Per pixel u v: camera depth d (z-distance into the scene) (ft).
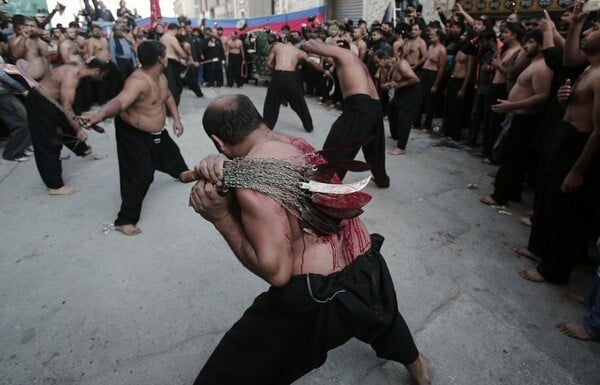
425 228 11.12
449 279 8.91
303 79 32.27
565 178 7.84
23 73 11.83
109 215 11.91
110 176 14.82
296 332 4.58
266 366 4.73
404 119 17.02
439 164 16.34
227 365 4.79
